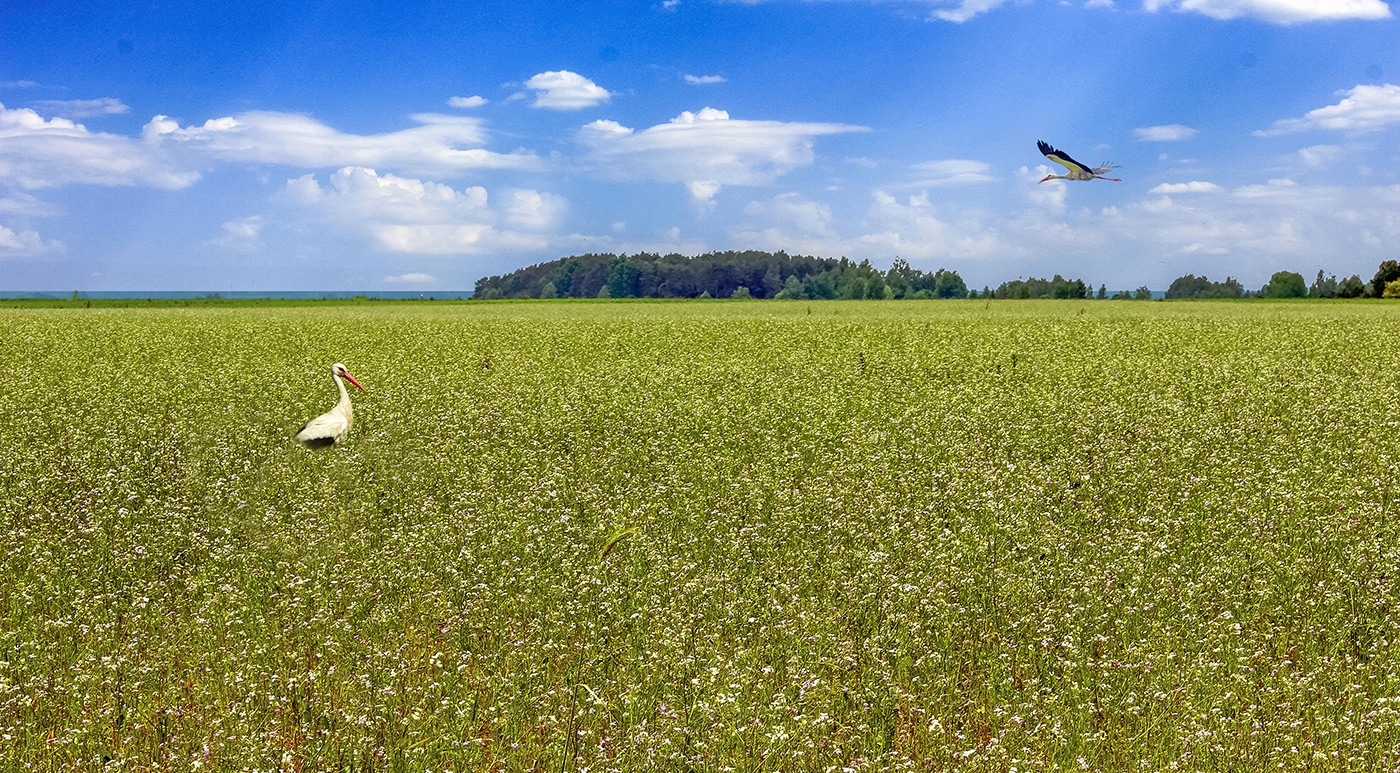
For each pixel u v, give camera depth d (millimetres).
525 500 11477
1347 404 17531
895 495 11680
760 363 25953
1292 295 135500
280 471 13180
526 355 28797
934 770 5941
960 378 22875
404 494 12164
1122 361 25172
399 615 8289
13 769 5812
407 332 38312
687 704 6570
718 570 9250
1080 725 6316
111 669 7027
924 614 8125
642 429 16328
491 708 6395
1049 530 10164
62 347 30703
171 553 9836
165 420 17266
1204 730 6004
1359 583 8625
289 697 6773
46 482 12297
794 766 5926
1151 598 8367
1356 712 6340
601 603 8297
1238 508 10758
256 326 41750
